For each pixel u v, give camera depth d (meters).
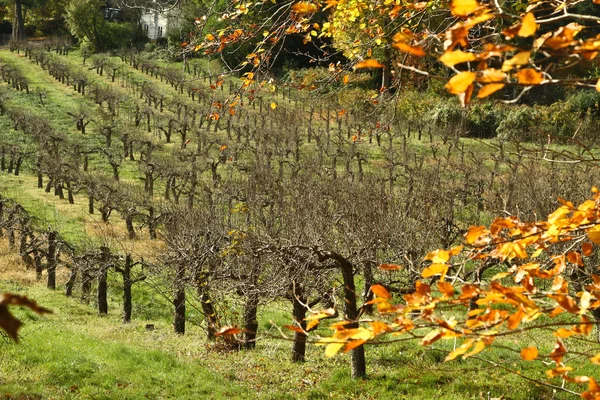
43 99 76.38
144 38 107.25
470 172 41.19
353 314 15.34
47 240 34.03
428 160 52.03
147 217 40.75
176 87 78.62
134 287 32.28
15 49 105.56
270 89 8.86
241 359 20.20
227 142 57.31
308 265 16.36
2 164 55.84
